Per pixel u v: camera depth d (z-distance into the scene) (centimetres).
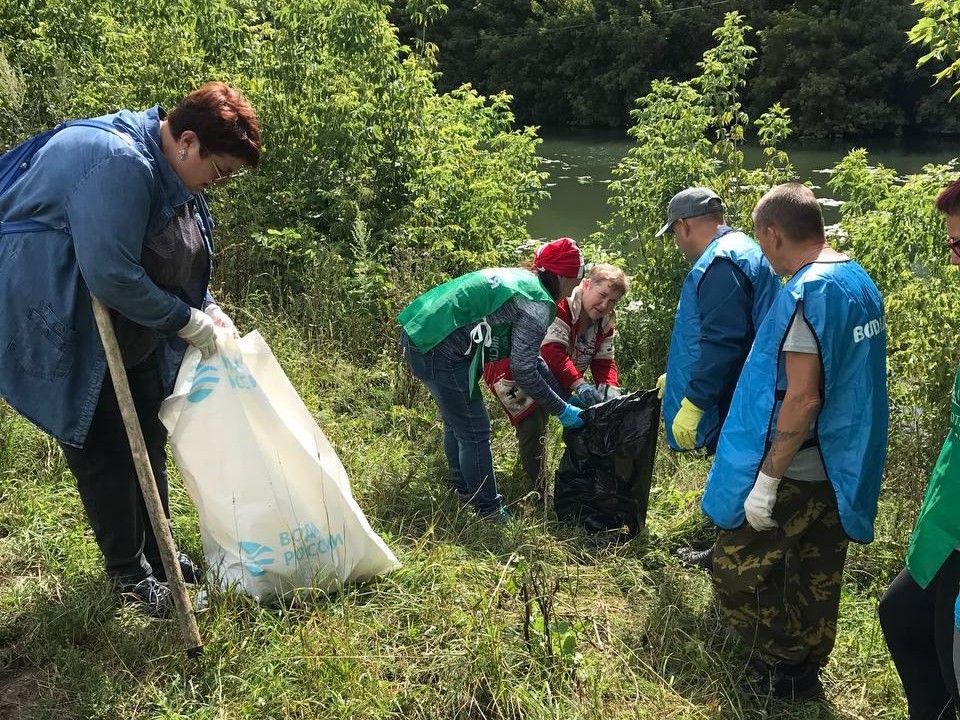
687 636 310
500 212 728
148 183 242
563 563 348
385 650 276
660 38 3525
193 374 279
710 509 279
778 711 282
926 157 2677
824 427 260
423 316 367
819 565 279
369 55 705
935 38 472
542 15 3734
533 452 411
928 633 254
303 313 560
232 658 259
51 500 336
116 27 745
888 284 480
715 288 307
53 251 241
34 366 250
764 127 608
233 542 283
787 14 3269
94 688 243
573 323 421
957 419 230
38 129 676
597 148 2919
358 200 661
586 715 263
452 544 343
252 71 712
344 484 306
